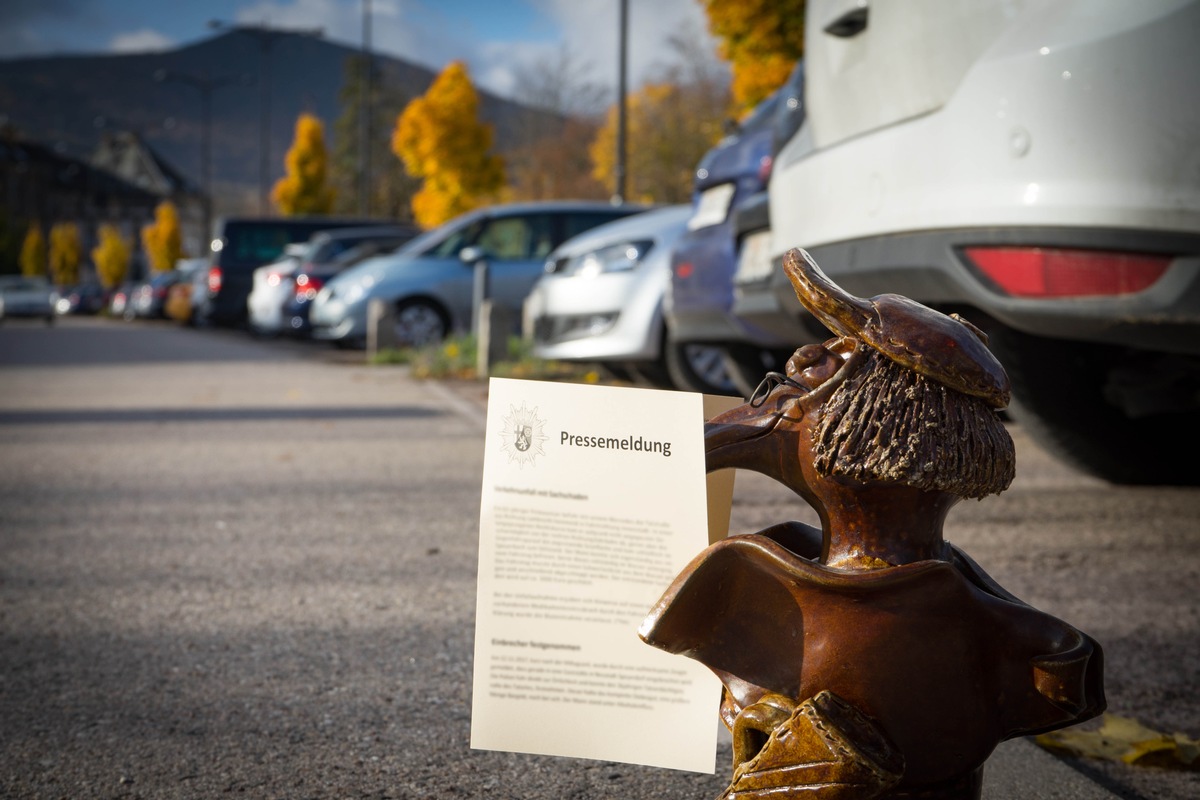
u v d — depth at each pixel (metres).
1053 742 2.08
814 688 1.19
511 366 10.22
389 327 13.34
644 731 1.31
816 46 3.71
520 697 1.31
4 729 2.12
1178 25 2.72
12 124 117.94
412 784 1.86
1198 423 4.26
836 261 3.62
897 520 1.22
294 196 60.44
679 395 1.30
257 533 4.02
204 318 28.34
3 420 7.95
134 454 6.15
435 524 4.14
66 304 59.91
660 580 1.29
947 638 1.18
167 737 2.08
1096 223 2.81
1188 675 2.45
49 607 3.04
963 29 3.06
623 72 18.22
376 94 75.19
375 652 2.60
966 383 1.16
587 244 7.90
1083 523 3.94
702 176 6.18
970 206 3.03
